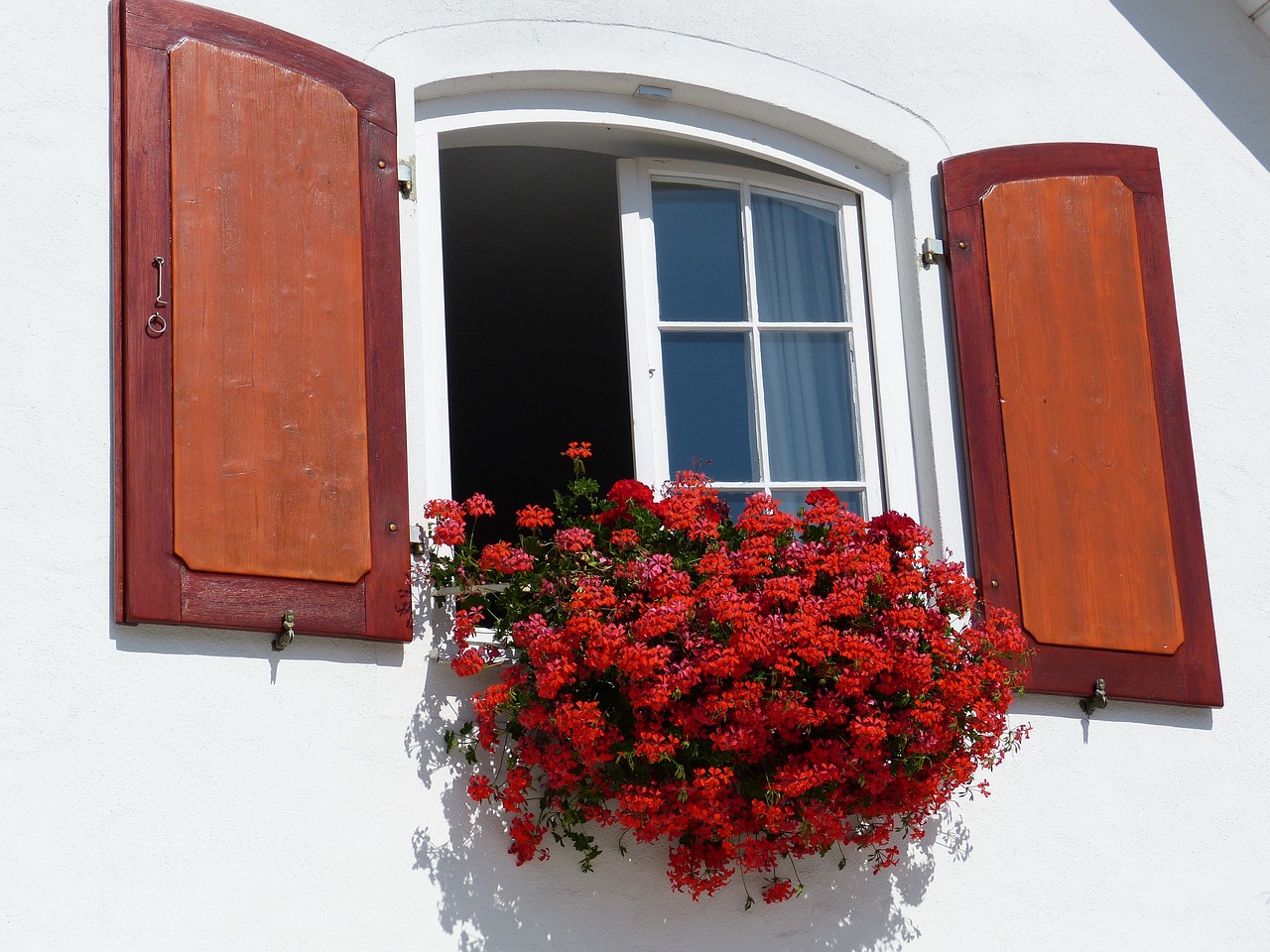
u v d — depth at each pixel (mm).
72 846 3615
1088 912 4504
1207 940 4586
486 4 4609
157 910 3670
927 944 4348
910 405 4805
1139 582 4691
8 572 3689
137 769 3713
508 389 8023
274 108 4184
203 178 4039
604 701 3965
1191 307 5070
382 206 4309
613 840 4141
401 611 4059
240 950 3736
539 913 4047
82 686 3697
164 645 3799
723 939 4168
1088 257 4902
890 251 4918
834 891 4293
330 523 4008
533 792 4090
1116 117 5156
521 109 4672
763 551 4027
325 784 3914
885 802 4121
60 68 4012
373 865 3922
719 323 4785
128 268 3902
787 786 3861
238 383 3967
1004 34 5113
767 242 4906
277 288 4078
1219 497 4941
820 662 3906
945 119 4980
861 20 4980
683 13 4793
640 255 4773
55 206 3934
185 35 4102
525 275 7504
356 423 4109
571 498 4227
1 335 3812
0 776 3580
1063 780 4578
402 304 4293
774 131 4895
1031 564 4621
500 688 3965
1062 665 4574
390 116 4395
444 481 4316
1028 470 4688
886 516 4203
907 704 4023
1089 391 4797
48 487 3768
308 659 3959
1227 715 4777
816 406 4820
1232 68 5324
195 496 3850
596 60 4668
